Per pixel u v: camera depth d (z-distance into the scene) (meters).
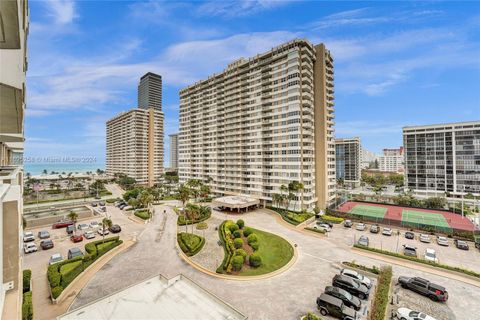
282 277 28.22
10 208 13.77
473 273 27.77
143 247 37.97
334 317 20.92
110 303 15.76
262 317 20.94
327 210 60.94
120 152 147.38
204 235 43.72
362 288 24.20
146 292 17.08
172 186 121.44
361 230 47.69
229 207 63.06
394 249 37.59
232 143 79.81
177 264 31.62
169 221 54.75
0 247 9.47
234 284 26.56
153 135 136.00
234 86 78.88
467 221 54.00
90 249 35.22
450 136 95.62
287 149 63.28
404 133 107.00
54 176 180.50
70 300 23.25
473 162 90.50
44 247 37.28
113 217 59.38
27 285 24.00
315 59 67.62
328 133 69.31
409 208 68.25
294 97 62.00
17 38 8.71
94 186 110.56
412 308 22.44
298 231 47.16
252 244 36.25
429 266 30.33
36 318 20.62
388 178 162.00
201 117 92.44
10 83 10.41
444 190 96.31
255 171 71.31
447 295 23.39
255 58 72.25
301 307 22.42
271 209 65.50
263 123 69.19
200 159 92.75
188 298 16.42
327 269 30.34
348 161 145.25
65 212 62.69
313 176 65.25
